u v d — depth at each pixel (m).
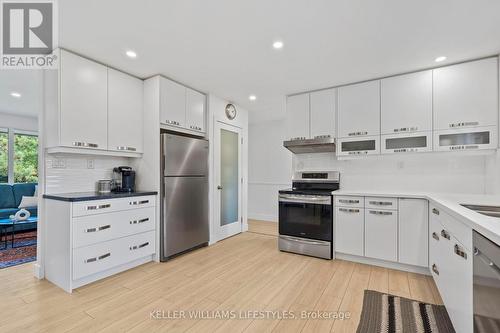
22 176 5.13
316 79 3.04
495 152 2.41
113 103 2.71
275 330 1.64
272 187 5.50
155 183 2.91
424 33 2.02
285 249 3.25
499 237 0.88
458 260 1.44
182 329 1.64
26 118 5.16
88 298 2.03
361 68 2.71
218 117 3.80
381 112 2.92
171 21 1.88
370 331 1.62
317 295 2.10
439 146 2.60
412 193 2.62
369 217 2.72
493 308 0.97
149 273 2.54
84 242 2.20
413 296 2.06
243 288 2.23
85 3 1.67
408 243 2.52
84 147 2.44
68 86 2.32
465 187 2.68
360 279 2.40
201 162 3.42
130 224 2.59
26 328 1.63
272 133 5.52
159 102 2.91
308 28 1.97
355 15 1.79
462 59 2.47
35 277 2.42
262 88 3.39
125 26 1.95
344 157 3.16
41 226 2.40
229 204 4.07
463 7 1.69
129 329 1.64
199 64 2.65
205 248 3.43
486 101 2.41
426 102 2.68
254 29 1.99
